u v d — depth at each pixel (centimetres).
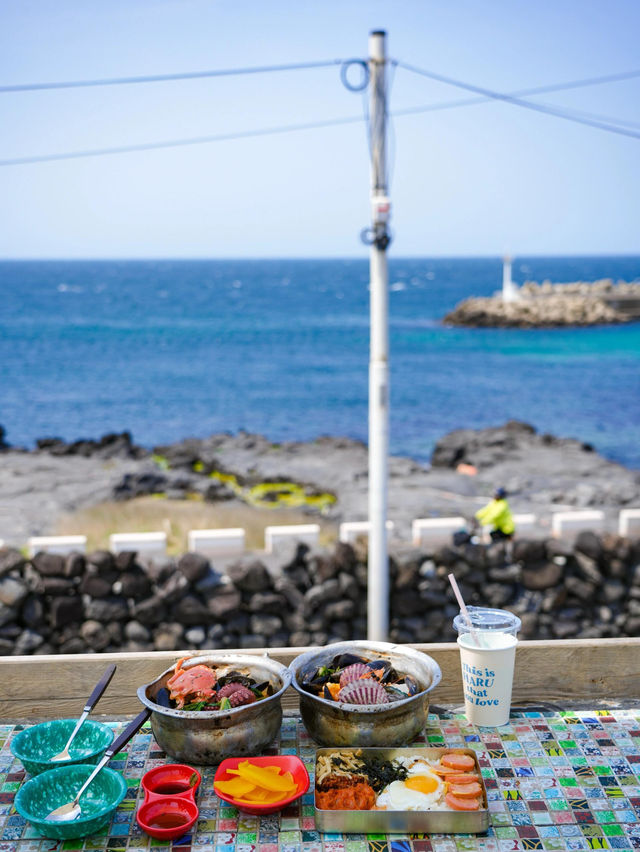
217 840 305
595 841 304
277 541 1291
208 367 6631
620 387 5688
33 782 321
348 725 346
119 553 999
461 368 6675
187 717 337
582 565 1074
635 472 2492
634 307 11375
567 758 357
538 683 415
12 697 407
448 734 376
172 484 2155
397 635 1058
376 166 1055
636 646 414
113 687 409
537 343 8631
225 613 998
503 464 2547
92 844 304
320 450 2702
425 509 1958
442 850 299
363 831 307
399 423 4425
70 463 2559
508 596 1075
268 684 366
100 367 6588
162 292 16250
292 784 324
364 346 8150
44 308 12275
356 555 1045
